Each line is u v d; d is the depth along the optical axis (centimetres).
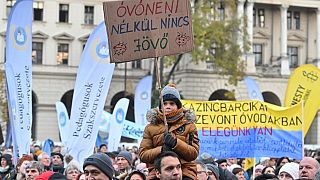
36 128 9581
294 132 2294
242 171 2098
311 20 10831
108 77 2486
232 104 2295
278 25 10694
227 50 7906
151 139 1088
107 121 4162
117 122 3409
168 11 1167
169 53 1164
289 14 10825
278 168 1967
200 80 9531
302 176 1401
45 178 1397
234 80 7994
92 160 1001
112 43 1181
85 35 9912
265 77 10244
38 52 9738
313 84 2733
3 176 2425
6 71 2338
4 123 7406
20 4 2330
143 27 1173
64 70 9775
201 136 2284
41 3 9794
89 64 2486
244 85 9769
